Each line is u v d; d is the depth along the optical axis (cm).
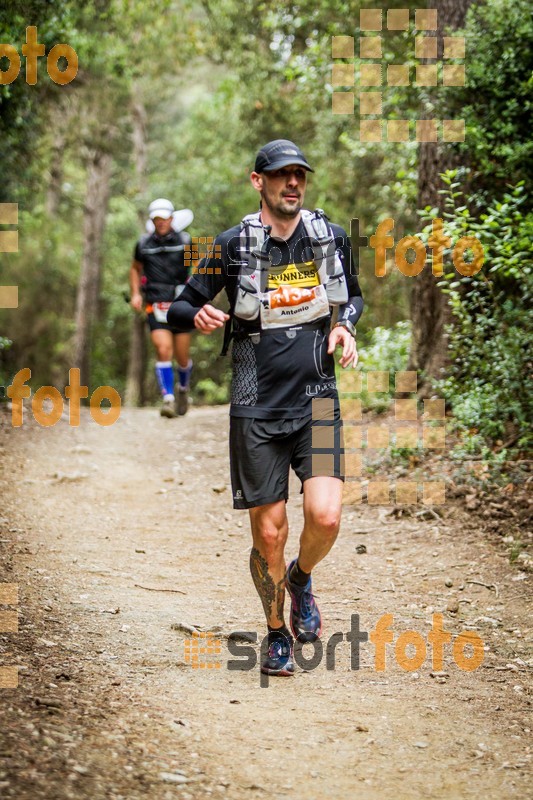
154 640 477
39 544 623
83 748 337
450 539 656
